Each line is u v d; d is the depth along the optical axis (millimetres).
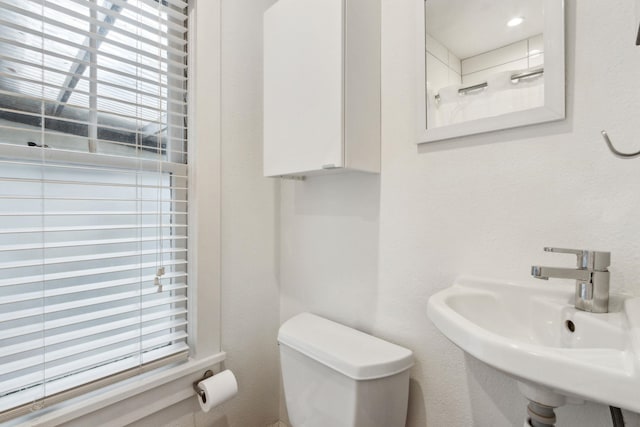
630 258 606
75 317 835
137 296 932
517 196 743
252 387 1261
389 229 991
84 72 863
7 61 747
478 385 813
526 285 703
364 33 932
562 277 573
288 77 1008
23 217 795
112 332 938
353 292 1094
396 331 978
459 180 838
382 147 999
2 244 764
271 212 1318
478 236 805
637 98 594
